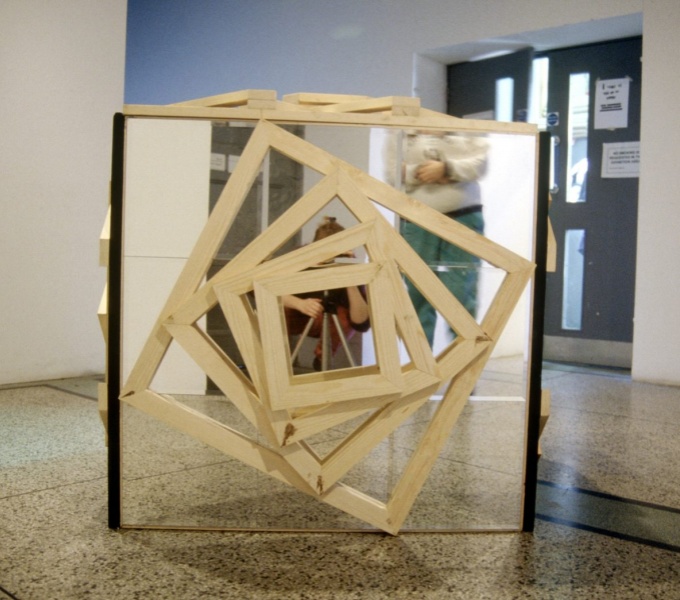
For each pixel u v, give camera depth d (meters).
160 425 2.08
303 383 1.64
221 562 1.56
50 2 3.92
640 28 4.73
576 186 5.16
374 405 1.61
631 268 4.97
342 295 1.72
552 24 4.71
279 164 1.67
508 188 1.73
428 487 1.91
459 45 5.11
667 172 4.35
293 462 1.62
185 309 1.61
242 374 1.68
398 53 5.36
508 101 5.32
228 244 1.68
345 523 1.78
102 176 4.22
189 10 6.54
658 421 3.26
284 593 1.42
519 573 1.55
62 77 4.00
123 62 4.29
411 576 1.51
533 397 1.78
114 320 1.70
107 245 1.74
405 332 1.60
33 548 1.62
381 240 1.59
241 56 6.21
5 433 2.76
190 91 6.60
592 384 4.33
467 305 1.73
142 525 1.75
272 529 1.74
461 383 1.70
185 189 1.68
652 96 4.39
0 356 3.80
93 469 2.28
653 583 1.52
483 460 1.85
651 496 2.15
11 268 3.82
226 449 1.66
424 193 1.71
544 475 2.36
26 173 3.87
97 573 1.49
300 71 5.88
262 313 1.51
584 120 5.12
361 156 1.68
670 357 4.36
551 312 5.29
